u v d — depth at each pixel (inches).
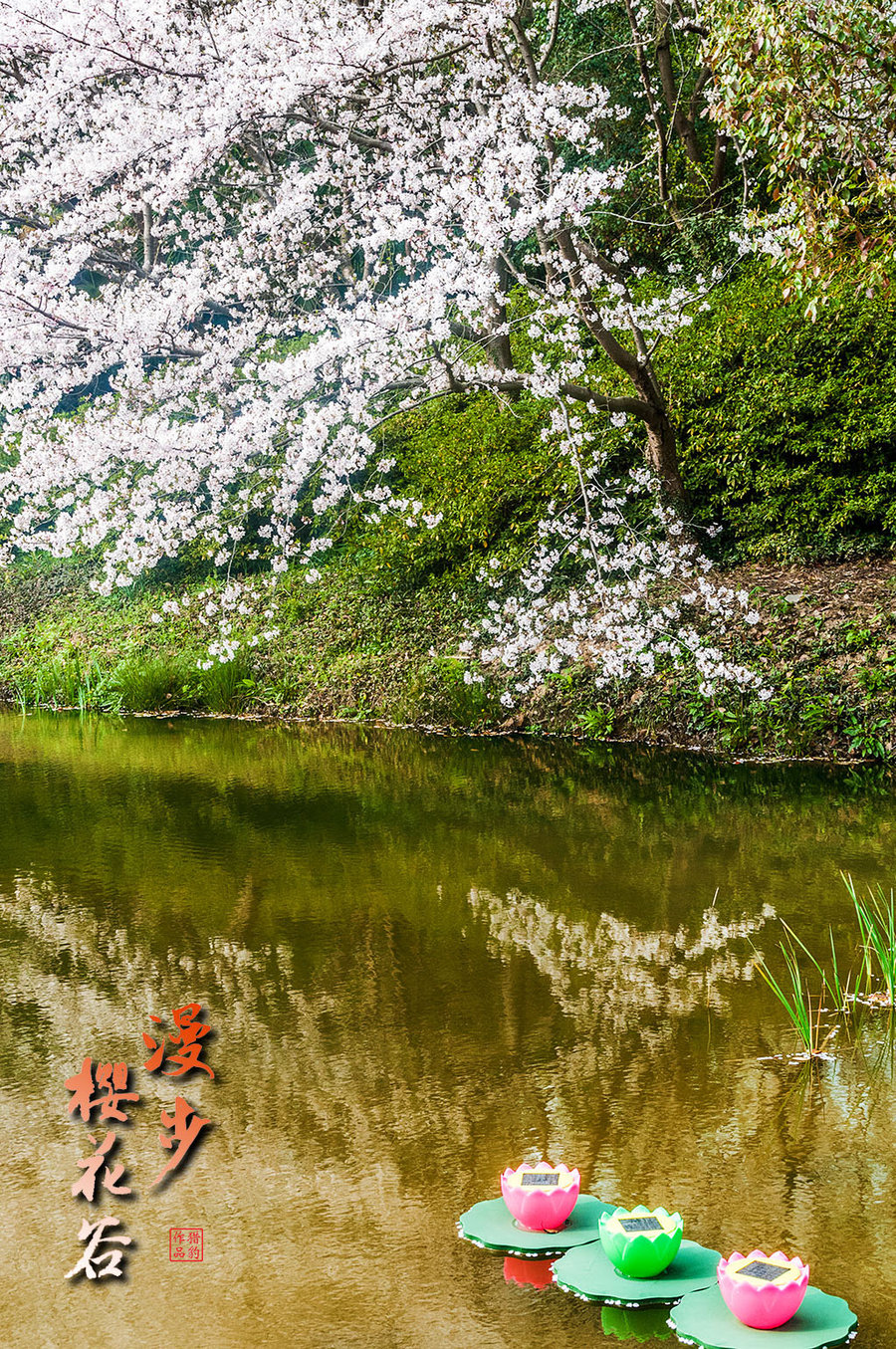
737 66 303.1
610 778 370.6
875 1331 102.8
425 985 198.2
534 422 577.0
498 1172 134.6
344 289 654.5
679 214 625.0
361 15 428.8
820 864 261.3
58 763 434.0
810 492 474.3
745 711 400.2
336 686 528.7
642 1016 180.7
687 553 464.1
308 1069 164.9
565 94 397.7
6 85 552.4
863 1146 137.3
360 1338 104.3
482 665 490.0
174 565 695.7
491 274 415.5
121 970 210.4
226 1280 114.4
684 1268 113.3
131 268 594.2
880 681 383.6
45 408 467.5
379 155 507.8
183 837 309.0
